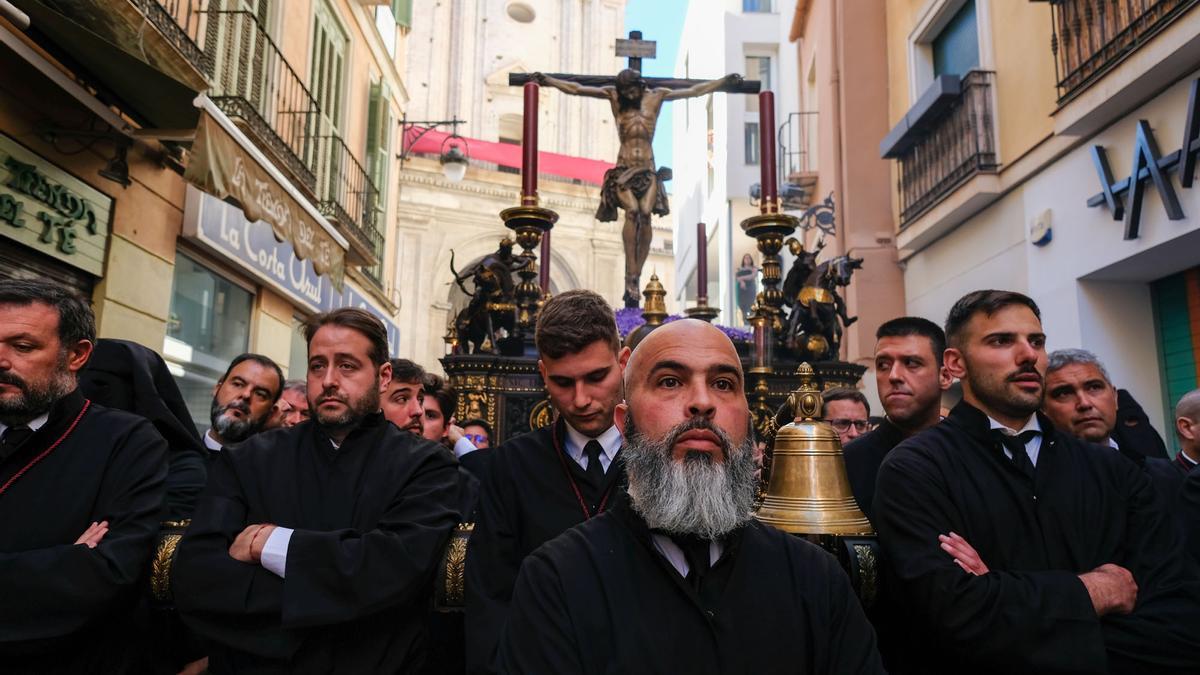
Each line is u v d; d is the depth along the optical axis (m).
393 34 13.84
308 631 1.64
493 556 1.67
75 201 5.09
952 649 1.54
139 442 1.95
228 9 7.12
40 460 1.87
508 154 19.59
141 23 4.50
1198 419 2.88
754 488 1.30
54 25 4.41
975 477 1.73
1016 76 6.45
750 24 15.14
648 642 1.16
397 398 2.79
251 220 6.08
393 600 1.64
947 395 8.41
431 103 20.72
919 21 8.21
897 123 8.64
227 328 7.96
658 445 1.23
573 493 1.74
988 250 6.96
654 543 1.25
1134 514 1.73
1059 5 5.71
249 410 3.18
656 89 4.73
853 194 8.95
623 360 2.04
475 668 1.51
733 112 14.97
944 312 7.79
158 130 5.46
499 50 21.98
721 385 1.29
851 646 1.23
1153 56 4.52
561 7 22.88
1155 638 1.51
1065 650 1.45
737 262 14.65
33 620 1.60
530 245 3.68
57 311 1.90
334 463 1.91
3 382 1.81
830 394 3.44
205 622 1.64
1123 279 5.67
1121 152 5.20
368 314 2.04
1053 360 2.77
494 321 3.58
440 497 1.85
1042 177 6.12
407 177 19.48
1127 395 3.54
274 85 8.24
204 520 1.73
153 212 6.12
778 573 1.25
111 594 1.66
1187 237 4.65
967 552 1.60
